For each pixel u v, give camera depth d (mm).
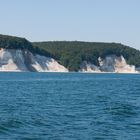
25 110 39312
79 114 36688
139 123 31500
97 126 29688
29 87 83375
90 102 49250
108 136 26016
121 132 27500
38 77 146625
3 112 37125
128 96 59500
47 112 37906
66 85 94250
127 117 34844
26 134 26125
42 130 27609
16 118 32594
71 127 29047
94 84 100750
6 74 178750
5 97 56562
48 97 57531
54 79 130875
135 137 25906
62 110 39906
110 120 32906
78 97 57750
